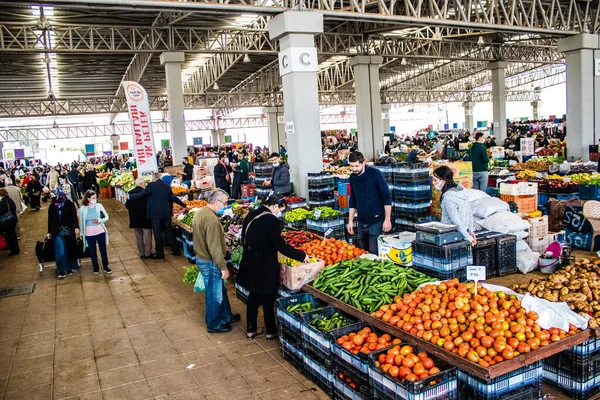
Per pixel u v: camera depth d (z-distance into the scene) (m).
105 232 9.30
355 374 3.87
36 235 14.81
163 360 5.28
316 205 10.70
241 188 15.90
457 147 26.25
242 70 33.00
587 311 3.96
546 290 4.27
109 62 25.83
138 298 7.62
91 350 5.69
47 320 6.86
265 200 5.44
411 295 4.29
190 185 16.12
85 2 9.29
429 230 5.30
